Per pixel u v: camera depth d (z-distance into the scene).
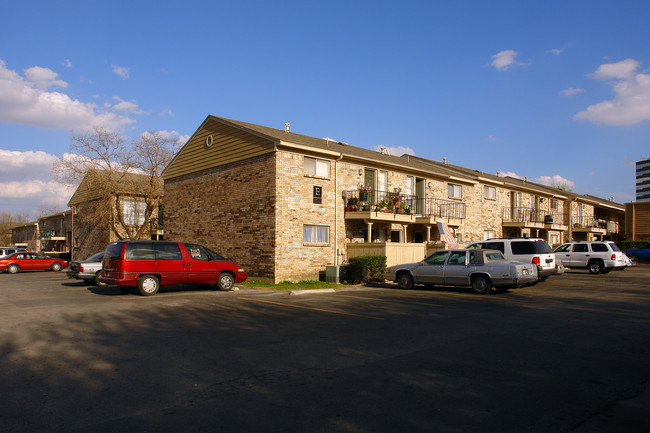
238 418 4.80
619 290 17.02
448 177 28.31
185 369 6.62
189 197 25.44
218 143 23.44
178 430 4.50
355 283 20.08
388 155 29.39
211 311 11.98
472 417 4.84
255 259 20.45
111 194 32.88
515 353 7.55
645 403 5.27
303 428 4.55
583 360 7.11
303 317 11.10
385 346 8.05
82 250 39.09
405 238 24.88
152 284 15.16
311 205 20.86
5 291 17.19
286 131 25.55
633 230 40.69
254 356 7.35
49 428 4.54
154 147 33.00
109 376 6.27
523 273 15.53
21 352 7.54
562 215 41.81
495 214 33.44
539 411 5.02
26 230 58.56
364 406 5.15
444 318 10.95
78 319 10.64
